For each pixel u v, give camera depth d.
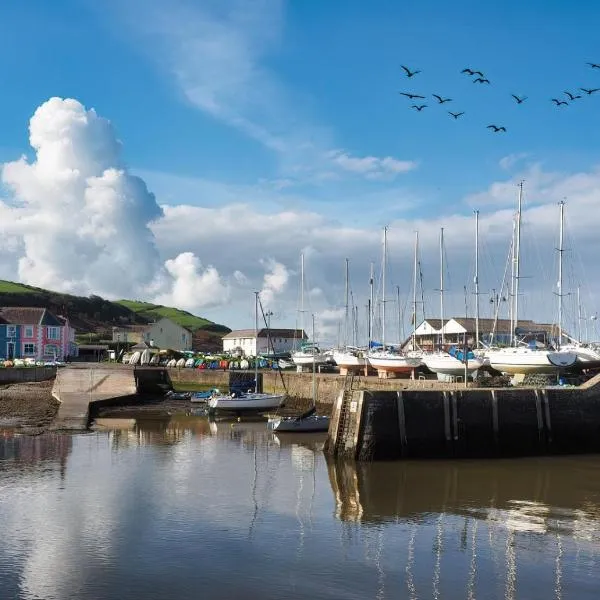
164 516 21.23
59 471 28.02
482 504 23.30
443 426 32.28
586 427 34.03
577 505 23.17
